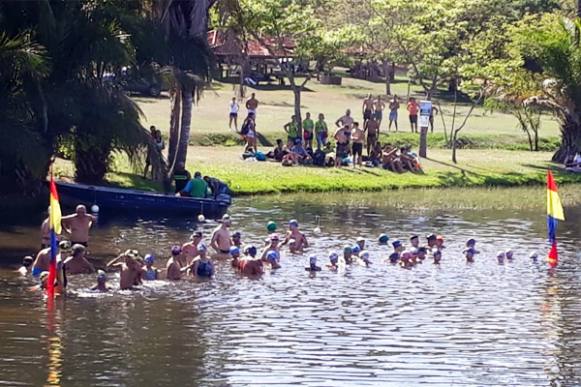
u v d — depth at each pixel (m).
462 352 29.28
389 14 82.75
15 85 48.44
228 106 90.00
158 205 51.59
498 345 30.06
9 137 47.22
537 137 81.75
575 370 27.89
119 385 25.59
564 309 34.44
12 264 38.50
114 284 35.97
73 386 25.39
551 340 30.72
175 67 53.84
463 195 63.38
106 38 49.19
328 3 96.75
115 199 51.28
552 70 74.44
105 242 43.47
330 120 84.94
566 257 43.69
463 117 96.00
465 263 42.09
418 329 31.56
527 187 68.31
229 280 37.56
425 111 72.75
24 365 26.89
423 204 58.62
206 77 55.31
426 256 43.00
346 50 95.25
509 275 39.91
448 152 77.00
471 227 51.12
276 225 49.22
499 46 78.75
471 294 36.41
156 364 27.33
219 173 61.91
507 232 49.91
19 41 46.41
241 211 53.62
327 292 36.16
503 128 87.94
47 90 49.09
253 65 114.25
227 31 70.06
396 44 92.81
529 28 77.69
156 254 41.28
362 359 28.36
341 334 30.73
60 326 30.55
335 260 40.81
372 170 67.44
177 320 31.70
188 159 65.19
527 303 35.31
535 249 45.44
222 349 28.84
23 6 48.88
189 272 37.91
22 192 51.72
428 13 79.50
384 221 52.12
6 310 32.16
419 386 26.31
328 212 54.41
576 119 74.94
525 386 26.56
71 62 49.81
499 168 71.75
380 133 80.06
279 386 25.94
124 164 59.28
